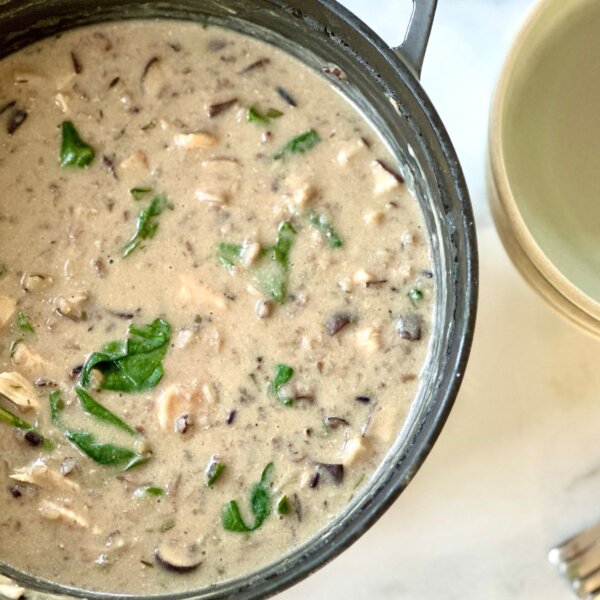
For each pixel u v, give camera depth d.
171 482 0.38
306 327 0.38
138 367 0.38
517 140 0.39
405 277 0.39
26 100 0.40
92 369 0.38
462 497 0.41
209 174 0.39
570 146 0.39
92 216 0.39
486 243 0.42
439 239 0.38
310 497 0.38
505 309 0.42
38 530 0.38
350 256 0.39
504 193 0.35
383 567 0.41
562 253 0.38
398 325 0.39
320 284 0.39
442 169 0.36
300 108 0.40
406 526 0.41
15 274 0.39
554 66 0.39
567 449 0.41
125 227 0.39
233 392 0.38
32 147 0.39
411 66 0.36
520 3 0.43
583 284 0.38
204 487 0.38
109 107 0.40
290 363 0.38
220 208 0.39
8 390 0.38
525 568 0.41
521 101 0.39
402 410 0.38
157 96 0.40
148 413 0.38
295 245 0.39
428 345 0.39
